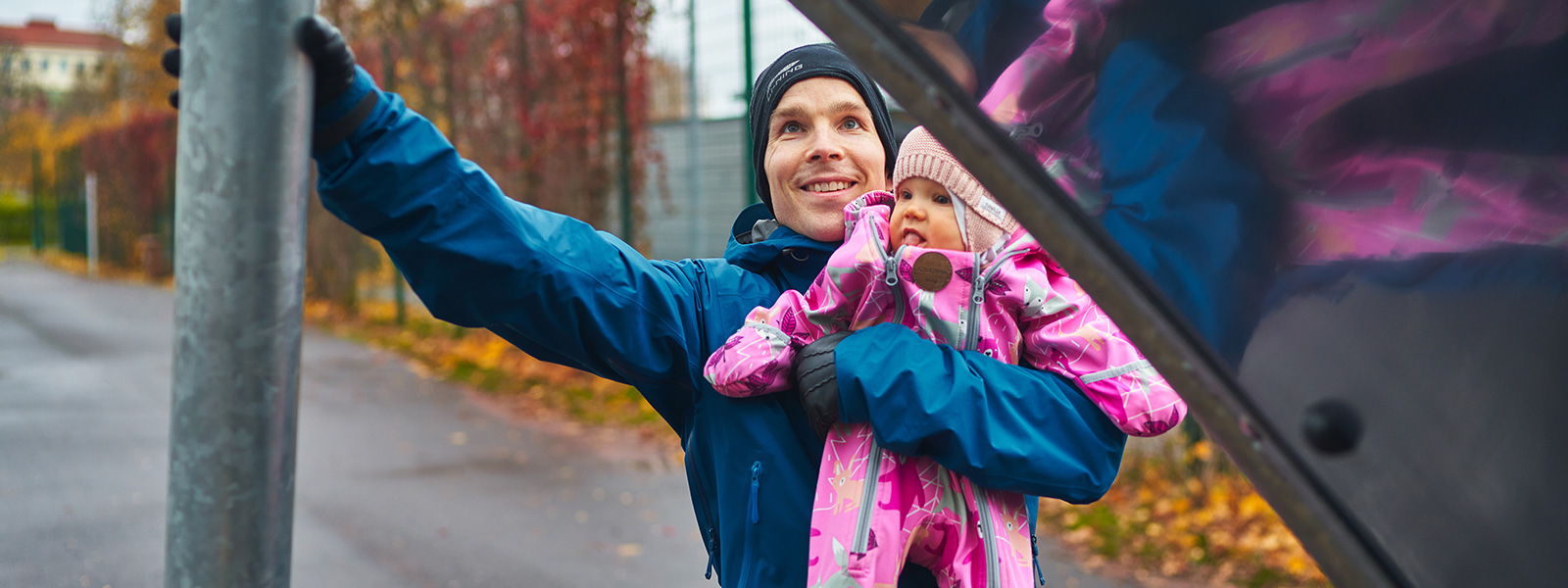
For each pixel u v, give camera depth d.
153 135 24.53
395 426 7.81
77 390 9.75
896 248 1.38
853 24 0.74
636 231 9.32
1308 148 0.73
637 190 9.28
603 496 5.88
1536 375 0.70
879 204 1.47
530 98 9.83
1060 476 1.24
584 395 8.62
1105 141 0.74
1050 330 1.33
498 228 1.18
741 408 1.40
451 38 11.34
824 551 1.29
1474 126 0.70
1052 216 0.75
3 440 7.57
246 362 0.79
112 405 9.02
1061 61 0.74
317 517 5.50
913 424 1.21
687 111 8.87
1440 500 0.73
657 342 1.38
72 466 6.80
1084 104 0.74
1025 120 0.74
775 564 1.35
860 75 1.55
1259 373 0.75
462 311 1.22
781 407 1.40
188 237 0.79
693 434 1.49
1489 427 0.71
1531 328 0.70
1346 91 0.72
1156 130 0.74
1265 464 0.75
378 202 1.08
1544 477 0.71
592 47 9.02
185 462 0.80
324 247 16.06
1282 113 0.73
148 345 12.89
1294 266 0.74
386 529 5.30
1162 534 4.84
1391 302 0.72
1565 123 0.68
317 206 16.03
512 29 10.15
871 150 1.54
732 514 1.39
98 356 11.95
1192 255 0.74
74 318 15.99
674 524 5.35
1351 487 0.74
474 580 4.58
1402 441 0.73
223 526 0.80
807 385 1.30
